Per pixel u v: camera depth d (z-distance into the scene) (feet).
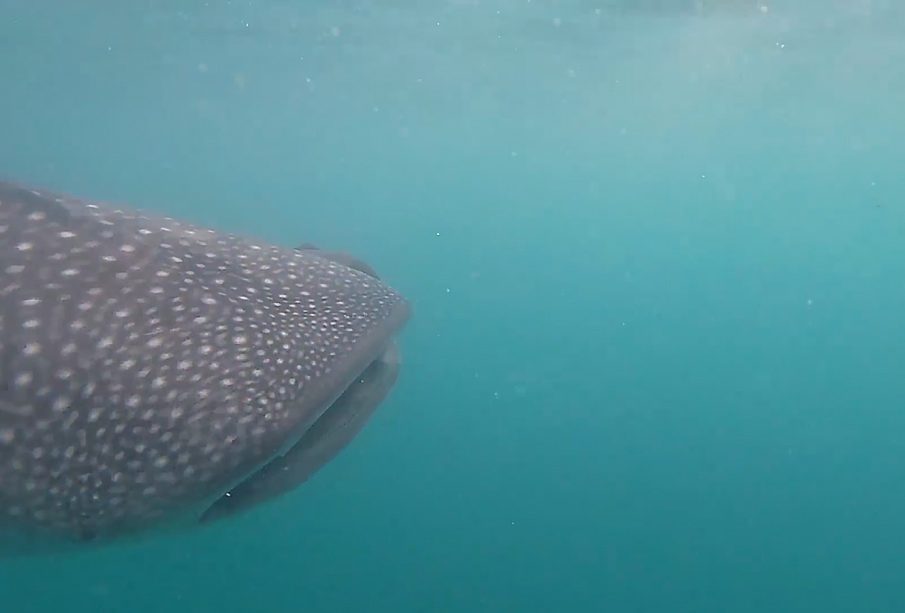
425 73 73.31
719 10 48.26
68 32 56.34
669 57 65.10
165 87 82.79
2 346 8.61
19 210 10.51
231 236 12.36
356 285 12.13
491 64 68.54
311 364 9.70
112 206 12.08
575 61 67.21
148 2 47.55
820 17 49.29
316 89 83.97
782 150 132.87
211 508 9.07
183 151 161.99
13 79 77.97
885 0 44.55
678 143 131.03
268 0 46.47
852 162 141.28
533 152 147.33
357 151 153.28
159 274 10.21
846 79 71.05
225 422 8.64
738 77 73.51
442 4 47.14
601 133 119.55
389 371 11.16
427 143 134.51
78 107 97.55
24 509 8.09
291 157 172.76
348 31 55.42
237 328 9.70
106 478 8.23
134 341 9.02
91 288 9.53
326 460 9.70
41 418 8.26
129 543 8.59
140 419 8.46
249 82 79.46
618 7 47.75
